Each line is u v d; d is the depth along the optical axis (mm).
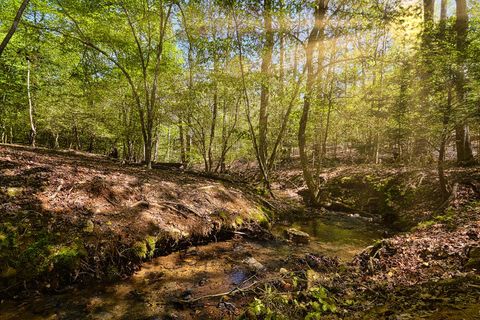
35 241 4688
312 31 11625
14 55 14219
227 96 14234
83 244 5020
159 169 12531
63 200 5777
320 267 5855
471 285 3275
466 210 6777
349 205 12688
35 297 4203
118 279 4961
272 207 10891
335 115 16734
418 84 8891
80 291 4520
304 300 4051
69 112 15867
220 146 19703
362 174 14445
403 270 4633
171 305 4336
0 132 21016
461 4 11094
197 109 14602
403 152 16609
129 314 4074
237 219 8000
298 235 8094
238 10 11016
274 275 5434
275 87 13156
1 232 4547
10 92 15477
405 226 8820
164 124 17250
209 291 4777
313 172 18875
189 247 6594
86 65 15820
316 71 12664
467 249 4594
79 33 11453
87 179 6832
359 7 10789
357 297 3977
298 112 14219
